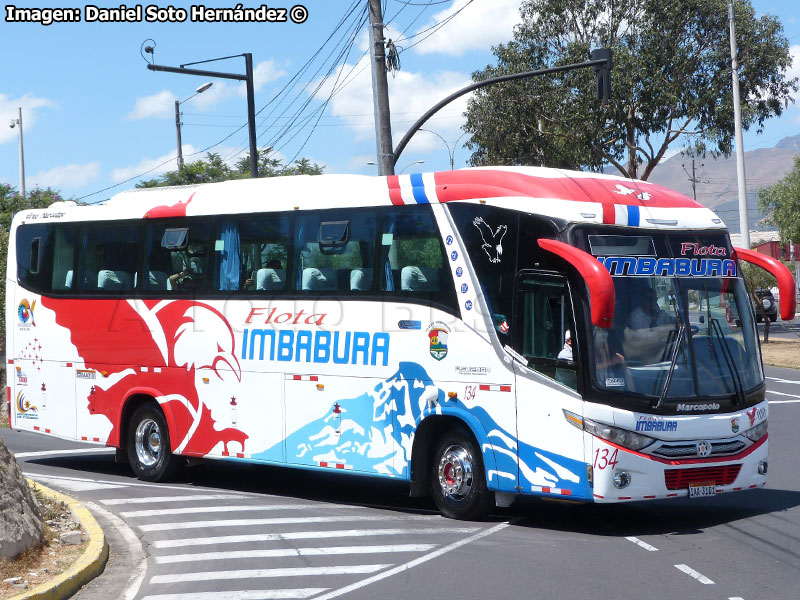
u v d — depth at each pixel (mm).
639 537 9805
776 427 18078
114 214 14969
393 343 11477
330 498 12945
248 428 13062
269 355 12820
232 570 8867
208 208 13734
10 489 9242
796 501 11578
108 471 16000
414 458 11266
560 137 42094
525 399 10180
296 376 12492
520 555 9039
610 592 7699
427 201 11305
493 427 10453
